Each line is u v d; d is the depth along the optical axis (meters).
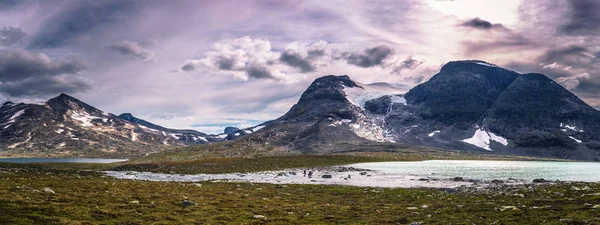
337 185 69.12
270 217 34.25
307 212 37.53
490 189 59.25
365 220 33.28
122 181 62.19
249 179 84.81
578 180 83.25
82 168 147.50
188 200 41.44
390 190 58.75
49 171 83.25
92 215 30.92
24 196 36.19
